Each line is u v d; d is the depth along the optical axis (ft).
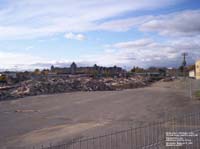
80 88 215.72
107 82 258.37
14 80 259.80
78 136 54.24
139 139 44.06
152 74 409.90
